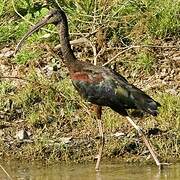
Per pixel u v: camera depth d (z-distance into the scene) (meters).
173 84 16.16
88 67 14.05
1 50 17.36
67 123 15.05
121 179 12.66
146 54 16.77
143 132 14.09
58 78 16.20
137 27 17.47
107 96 13.72
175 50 17.08
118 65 16.80
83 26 17.55
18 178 12.88
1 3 18.28
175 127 14.59
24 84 16.06
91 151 14.12
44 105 15.41
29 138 14.62
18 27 17.77
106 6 17.48
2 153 14.21
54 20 14.29
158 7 17.66
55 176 12.97
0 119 15.21
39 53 16.98
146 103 13.50
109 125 14.77
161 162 13.65
